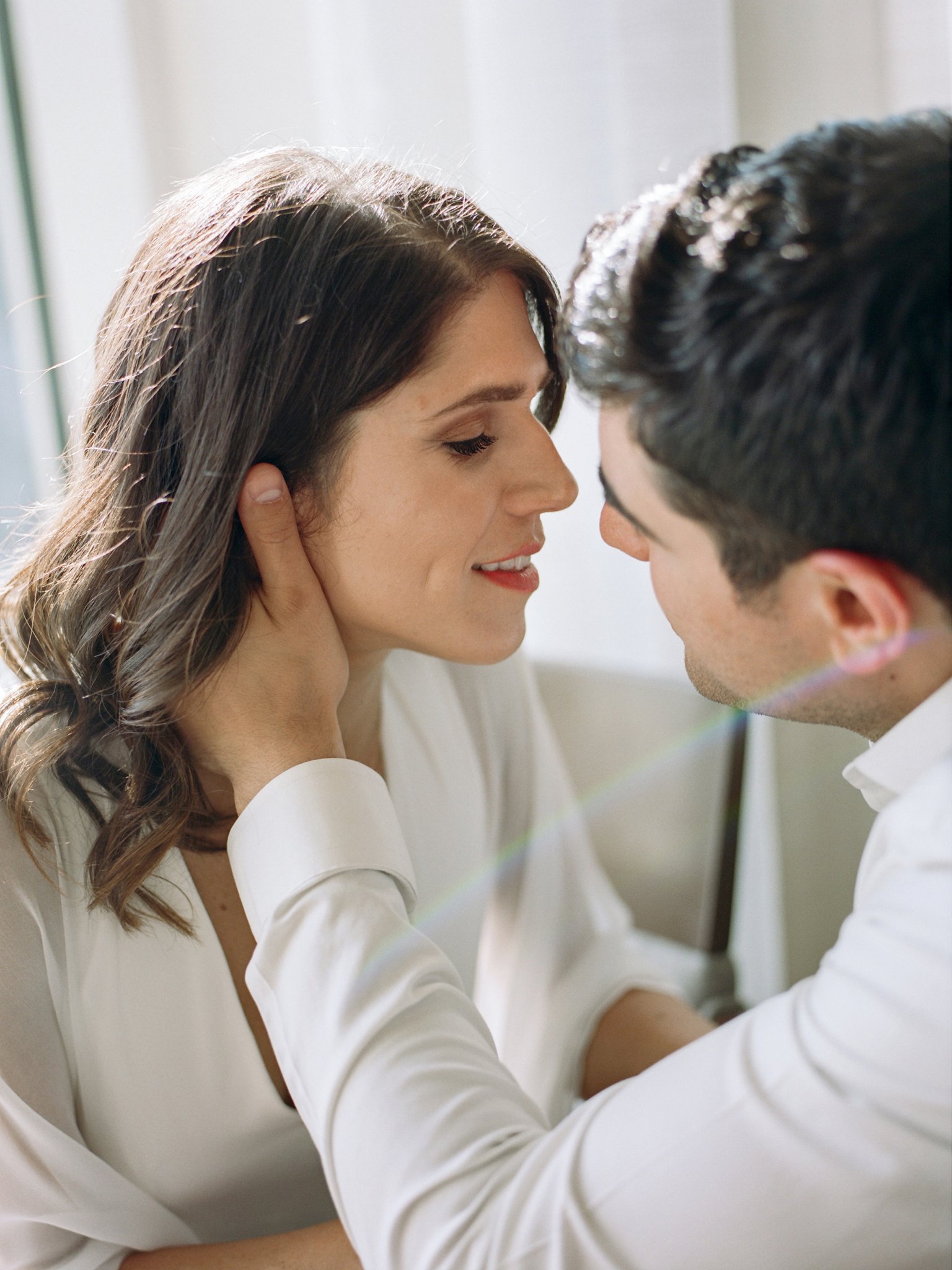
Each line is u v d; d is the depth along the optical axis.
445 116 1.67
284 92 1.85
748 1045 0.52
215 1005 0.78
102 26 1.90
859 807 1.58
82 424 0.79
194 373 0.69
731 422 0.50
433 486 0.70
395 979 0.62
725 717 1.36
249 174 0.72
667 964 1.39
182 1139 0.78
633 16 1.45
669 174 1.47
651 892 1.45
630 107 1.47
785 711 0.61
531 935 1.05
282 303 0.67
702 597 0.59
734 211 0.50
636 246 0.53
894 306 0.46
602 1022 1.01
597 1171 0.52
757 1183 0.50
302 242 0.67
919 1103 0.47
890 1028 0.47
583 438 1.60
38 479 2.01
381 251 0.66
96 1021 0.75
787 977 1.73
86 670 0.74
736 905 1.79
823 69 1.42
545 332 0.75
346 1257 0.71
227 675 0.70
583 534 1.64
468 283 0.68
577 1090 1.00
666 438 0.53
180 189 0.78
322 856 0.65
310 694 0.71
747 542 0.54
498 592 0.76
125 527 0.73
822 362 0.47
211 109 1.93
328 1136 0.59
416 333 0.67
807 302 0.47
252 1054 0.78
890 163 0.47
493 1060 0.62
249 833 0.68
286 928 0.64
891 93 1.38
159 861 0.73
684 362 0.51
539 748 1.08
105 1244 0.74
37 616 0.76
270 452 0.70
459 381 0.68
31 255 1.96
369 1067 0.59
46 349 1.99
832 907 1.65
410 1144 0.56
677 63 1.44
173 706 0.71
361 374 0.67
